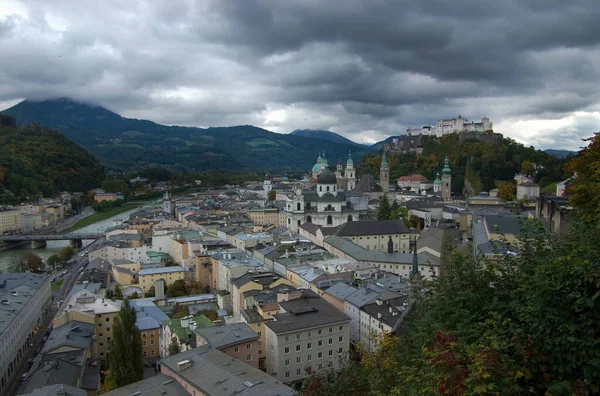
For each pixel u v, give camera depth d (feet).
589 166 229.86
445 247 192.24
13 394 476.54
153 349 547.08
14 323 537.24
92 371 456.86
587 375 103.60
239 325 428.56
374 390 154.61
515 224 543.80
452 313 144.56
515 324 118.21
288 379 424.46
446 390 101.24
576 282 112.98
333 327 446.19
